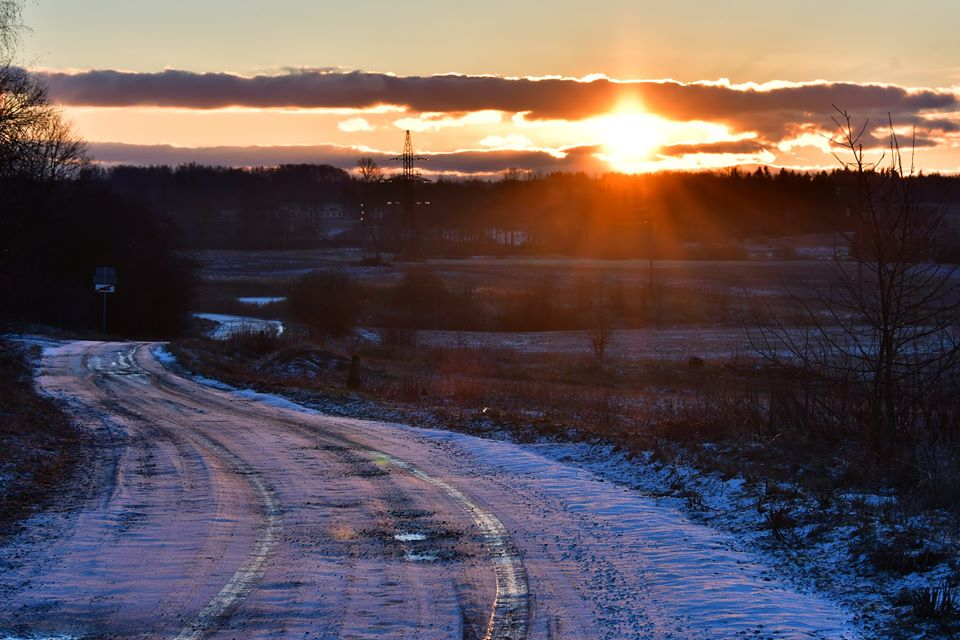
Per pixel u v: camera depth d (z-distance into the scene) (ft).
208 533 35.70
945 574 26.89
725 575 29.09
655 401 104.63
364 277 349.41
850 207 47.19
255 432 66.54
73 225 220.64
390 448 58.59
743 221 584.40
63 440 61.67
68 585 28.53
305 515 38.99
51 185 185.16
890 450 45.55
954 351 45.29
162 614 25.73
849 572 28.78
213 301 312.09
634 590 27.76
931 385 47.50
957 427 47.11
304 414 78.48
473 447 58.34
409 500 42.04
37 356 128.36
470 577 29.48
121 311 228.84
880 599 26.05
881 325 47.60
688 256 488.02
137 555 32.30
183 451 57.62
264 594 27.66
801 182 596.29
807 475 43.83
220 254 492.95
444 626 24.64
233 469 50.90
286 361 128.77
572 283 328.70
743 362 152.05
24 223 156.97
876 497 39.14
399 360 155.02
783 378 62.23
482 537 34.86
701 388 122.31
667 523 36.63
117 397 89.71
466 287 306.96
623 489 44.37
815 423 54.34
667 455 50.29
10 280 178.60
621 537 34.45
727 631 23.81
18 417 66.69
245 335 160.04
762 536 33.83
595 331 203.21
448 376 131.03
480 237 614.34
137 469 51.03
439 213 608.60
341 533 35.70
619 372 148.05
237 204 648.38
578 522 37.09
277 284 359.25
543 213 599.98
